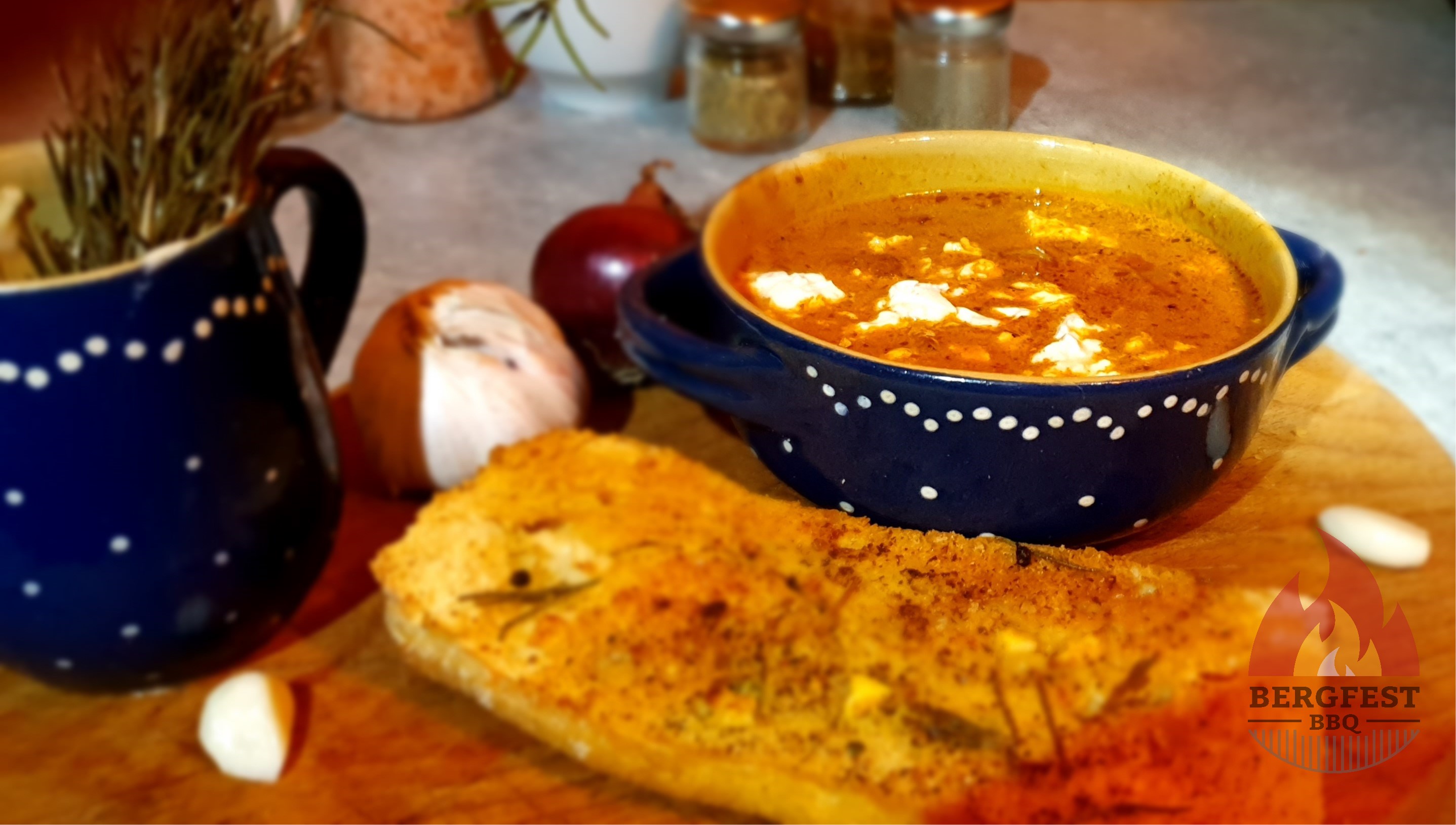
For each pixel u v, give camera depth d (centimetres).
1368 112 50
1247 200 21
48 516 27
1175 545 22
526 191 58
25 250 28
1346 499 27
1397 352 41
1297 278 21
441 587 30
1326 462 27
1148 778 23
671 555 29
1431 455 29
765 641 27
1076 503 20
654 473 30
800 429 21
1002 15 25
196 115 28
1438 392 40
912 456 20
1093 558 21
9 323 26
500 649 28
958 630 23
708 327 30
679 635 27
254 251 29
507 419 34
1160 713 23
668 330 26
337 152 63
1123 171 21
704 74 55
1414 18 57
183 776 29
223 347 28
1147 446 20
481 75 66
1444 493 28
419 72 64
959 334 20
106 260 28
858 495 21
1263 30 52
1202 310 20
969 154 21
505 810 28
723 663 27
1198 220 21
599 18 59
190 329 27
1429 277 43
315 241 35
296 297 31
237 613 30
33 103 30
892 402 20
